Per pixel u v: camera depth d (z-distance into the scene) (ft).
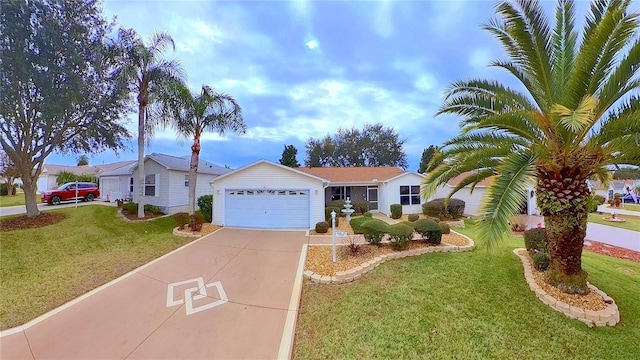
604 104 16.76
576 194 19.11
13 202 70.59
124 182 73.46
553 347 14.70
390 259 28.30
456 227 50.16
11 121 38.75
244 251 31.86
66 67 38.55
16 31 33.63
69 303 19.47
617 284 22.08
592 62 16.65
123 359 13.69
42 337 15.55
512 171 15.31
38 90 38.11
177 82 43.91
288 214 47.34
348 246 31.76
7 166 71.97
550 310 17.95
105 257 29.68
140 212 49.73
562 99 18.33
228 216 48.08
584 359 13.92
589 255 31.27
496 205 14.20
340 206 62.34
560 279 19.85
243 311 18.26
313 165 131.95
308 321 17.19
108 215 49.57
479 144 21.40
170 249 32.99
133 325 16.65
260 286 22.13
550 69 19.24
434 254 29.86
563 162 18.72
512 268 24.40
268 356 13.89
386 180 64.90
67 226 40.65
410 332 15.75
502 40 20.53
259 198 47.78
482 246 13.84
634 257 32.14
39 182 114.42
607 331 16.07
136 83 46.91
